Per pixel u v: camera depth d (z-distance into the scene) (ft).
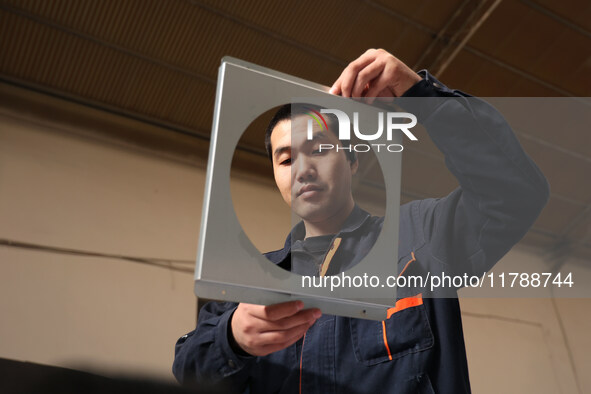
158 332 11.71
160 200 13.48
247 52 13.44
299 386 2.73
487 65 14.28
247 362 2.53
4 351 10.12
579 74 14.75
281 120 2.84
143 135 14.14
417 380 2.62
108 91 13.64
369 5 13.00
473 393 14.37
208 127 14.79
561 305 16.79
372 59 2.55
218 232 1.93
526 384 15.24
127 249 12.41
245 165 14.87
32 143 12.65
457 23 13.53
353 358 2.74
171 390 0.74
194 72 13.62
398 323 2.77
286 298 2.04
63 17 12.28
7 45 12.51
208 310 3.31
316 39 13.42
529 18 13.39
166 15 12.55
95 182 12.91
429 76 2.63
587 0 13.17
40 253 11.44
